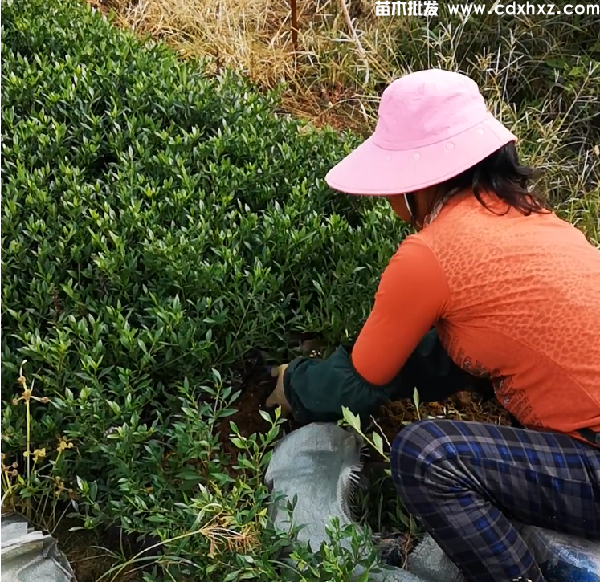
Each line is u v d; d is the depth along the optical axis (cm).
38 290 253
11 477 226
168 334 242
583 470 183
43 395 237
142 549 219
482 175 199
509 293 186
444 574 205
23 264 268
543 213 203
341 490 215
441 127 196
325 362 229
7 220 276
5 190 290
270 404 262
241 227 291
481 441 187
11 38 407
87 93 359
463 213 197
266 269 263
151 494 205
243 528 196
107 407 225
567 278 186
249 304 260
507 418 270
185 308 266
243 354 267
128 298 264
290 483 219
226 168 324
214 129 368
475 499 186
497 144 196
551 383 186
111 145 335
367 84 493
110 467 221
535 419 194
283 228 287
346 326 266
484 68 459
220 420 260
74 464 223
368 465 242
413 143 197
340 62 518
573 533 190
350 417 203
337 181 207
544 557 196
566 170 433
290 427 260
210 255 288
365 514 218
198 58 462
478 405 275
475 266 189
